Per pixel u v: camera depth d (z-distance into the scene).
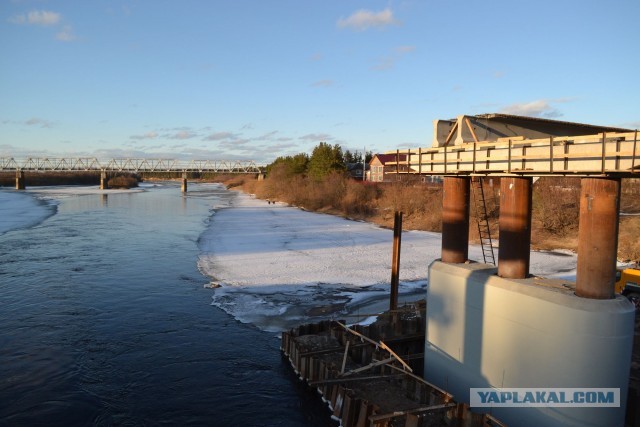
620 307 10.47
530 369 11.65
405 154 16.17
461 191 14.97
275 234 50.84
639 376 14.80
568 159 10.82
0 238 47.59
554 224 49.66
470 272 13.77
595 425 10.65
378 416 12.27
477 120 14.42
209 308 24.98
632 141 9.48
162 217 69.62
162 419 14.89
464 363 13.77
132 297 26.86
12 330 21.69
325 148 92.88
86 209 81.81
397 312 20.61
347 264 35.25
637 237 41.22
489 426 11.71
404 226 58.28
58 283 29.72
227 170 186.50
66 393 16.16
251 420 14.96
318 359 16.58
